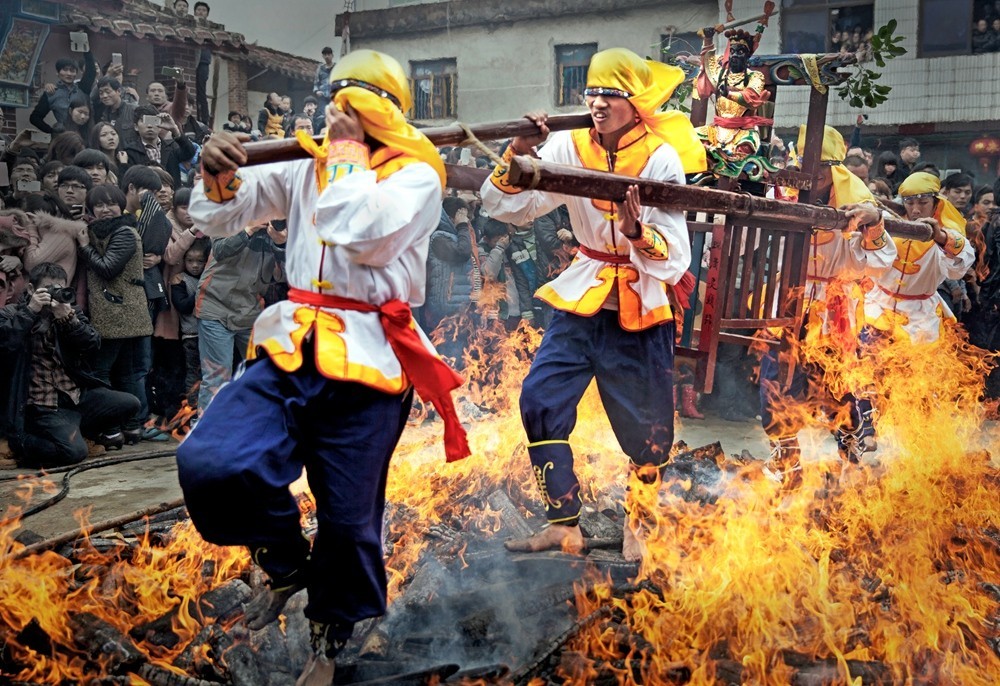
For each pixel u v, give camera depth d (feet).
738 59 13.35
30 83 29.94
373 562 8.80
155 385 21.66
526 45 46.06
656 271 11.31
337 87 8.70
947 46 44.11
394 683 9.16
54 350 18.01
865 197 14.79
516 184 9.98
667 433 12.14
